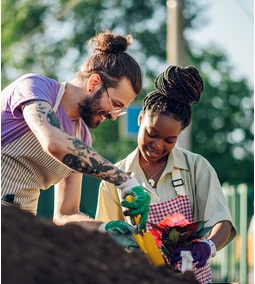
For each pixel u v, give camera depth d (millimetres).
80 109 4234
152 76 27281
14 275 2873
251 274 10219
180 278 3406
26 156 4227
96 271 3105
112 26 27812
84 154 3814
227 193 10219
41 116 3895
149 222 4297
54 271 2957
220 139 27969
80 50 27625
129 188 3855
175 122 4305
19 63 27469
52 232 3240
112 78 4188
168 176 4500
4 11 28047
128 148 26172
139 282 3174
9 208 3305
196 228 3967
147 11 28016
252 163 27812
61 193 4574
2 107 4199
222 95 28125
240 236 9797
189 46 28484
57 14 26625
